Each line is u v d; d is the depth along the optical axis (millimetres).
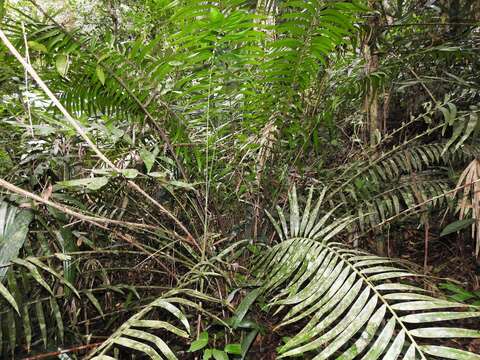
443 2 1568
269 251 974
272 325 1020
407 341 774
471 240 1506
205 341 753
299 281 757
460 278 1401
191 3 759
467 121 1083
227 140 1372
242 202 1314
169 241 1167
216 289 1057
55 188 900
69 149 1176
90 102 1124
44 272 1021
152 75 978
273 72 1022
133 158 1284
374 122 1501
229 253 1148
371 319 593
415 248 1636
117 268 1052
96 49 935
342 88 1350
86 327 1050
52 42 855
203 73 993
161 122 1141
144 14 1743
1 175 1080
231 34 851
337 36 914
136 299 1187
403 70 1501
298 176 1327
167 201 1325
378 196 1261
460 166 1444
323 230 889
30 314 1009
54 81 1068
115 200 1269
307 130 1253
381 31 1449
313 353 895
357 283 674
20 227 761
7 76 982
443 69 1560
